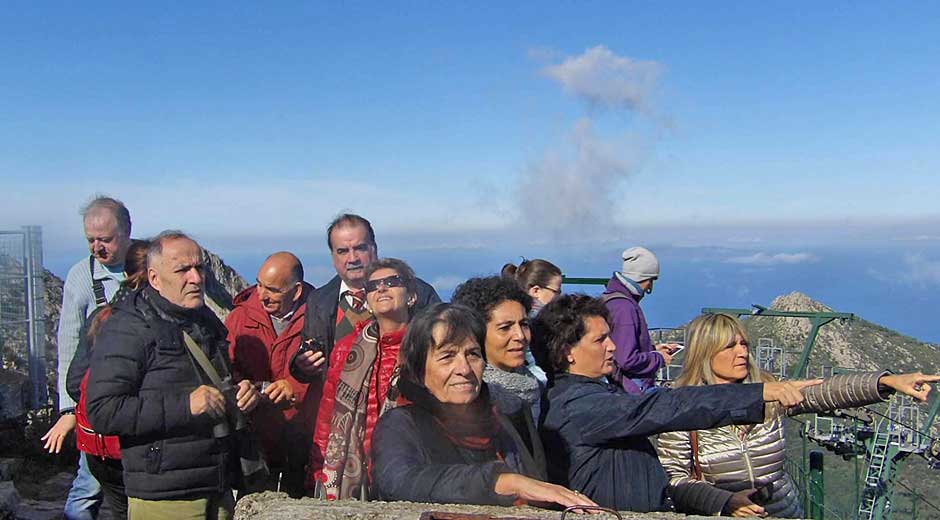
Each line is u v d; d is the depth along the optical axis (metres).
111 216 5.38
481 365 2.93
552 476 3.29
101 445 4.30
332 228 4.55
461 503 2.53
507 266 6.12
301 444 4.53
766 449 3.96
